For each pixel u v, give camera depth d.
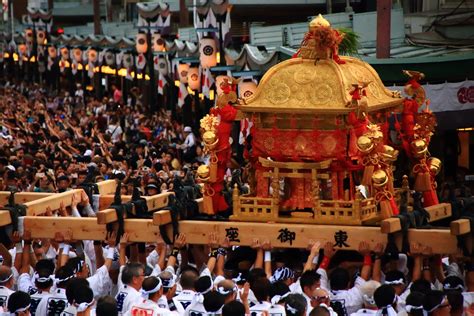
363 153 23.17
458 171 44.03
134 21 99.38
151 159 45.62
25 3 138.12
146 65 77.75
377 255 23.08
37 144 52.94
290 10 70.88
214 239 23.75
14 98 91.56
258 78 45.44
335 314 20.88
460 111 40.00
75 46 92.00
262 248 23.58
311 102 23.75
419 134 26.16
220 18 53.50
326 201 23.73
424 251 22.70
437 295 20.84
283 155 24.20
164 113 68.69
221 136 24.58
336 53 24.61
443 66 40.56
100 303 20.44
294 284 22.69
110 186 29.48
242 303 20.48
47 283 22.69
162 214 23.47
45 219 24.55
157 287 21.30
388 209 23.70
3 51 119.06
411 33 50.91
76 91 91.62
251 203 24.30
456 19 49.69
